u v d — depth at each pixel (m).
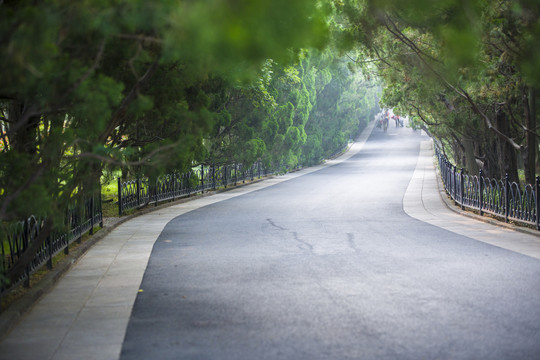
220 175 32.25
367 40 13.06
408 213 19.14
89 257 11.57
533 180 17.48
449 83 14.48
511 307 7.14
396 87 20.95
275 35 3.50
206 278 9.28
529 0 6.21
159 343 5.98
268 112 32.09
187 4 3.81
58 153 8.16
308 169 47.09
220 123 28.23
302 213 19.31
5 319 6.66
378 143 74.81
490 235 13.88
